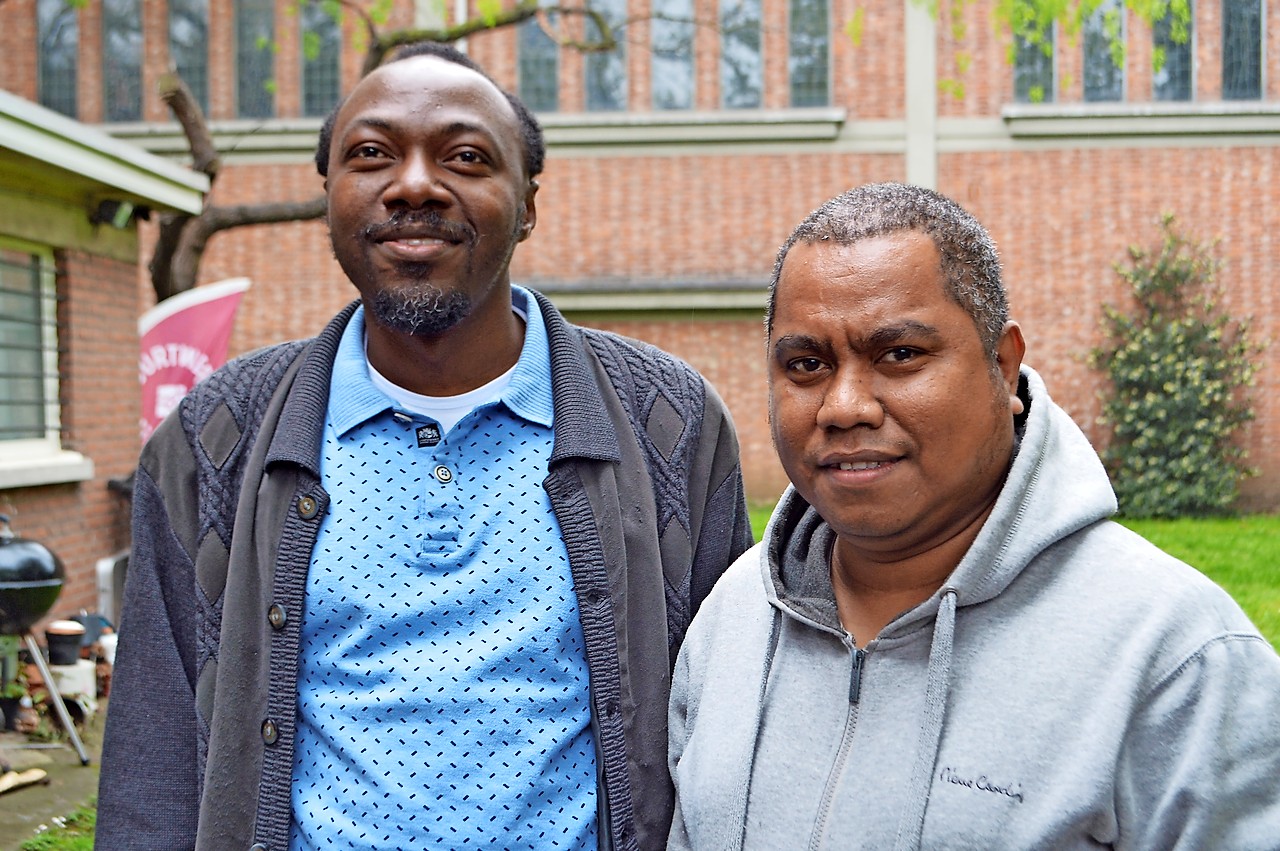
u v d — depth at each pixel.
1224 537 11.73
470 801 1.79
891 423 1.43
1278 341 13.69
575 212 14.12
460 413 1.97
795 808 1.49
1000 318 1.48
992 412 1.46
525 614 1.86
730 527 2.12
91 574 7.33
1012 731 1.38
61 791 5.17
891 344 1.41
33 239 6.77
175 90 8.60
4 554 5.53
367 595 1.84
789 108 14.05
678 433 2.07
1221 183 13.66
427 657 1.82
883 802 1.42
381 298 1.88
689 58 14.16
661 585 1.96
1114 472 13.80
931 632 1.47
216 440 1.99
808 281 1.45
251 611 1.88
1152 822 1.33
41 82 13.96
